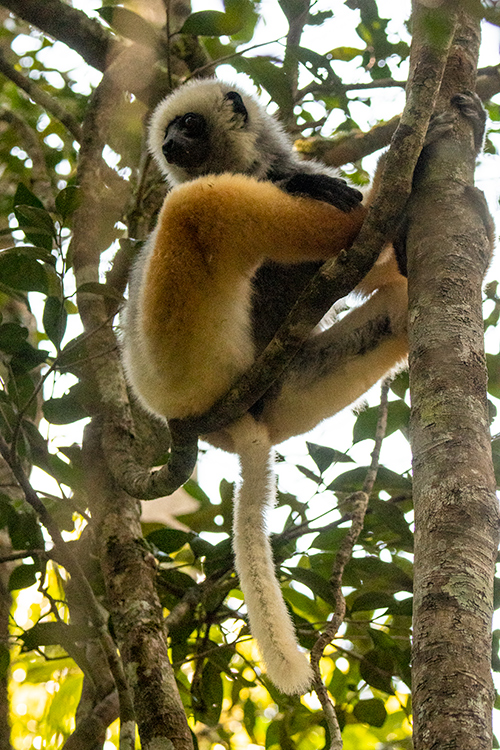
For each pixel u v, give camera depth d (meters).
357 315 6.75
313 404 6.77
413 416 4.12
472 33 5.62
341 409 6.87
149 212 8.09
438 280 4.46
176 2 8.63
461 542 3.53
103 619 6.18
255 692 9.02
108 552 6.31
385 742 8.60
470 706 3.03
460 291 4.41
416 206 4.89
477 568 3.45
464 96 5.31
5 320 8.83
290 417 6.82
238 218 5.59
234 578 6.80
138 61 8.38
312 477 7.04
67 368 6.39
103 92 8.31
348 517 6.64
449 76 5.39
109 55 8.38
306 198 5.73
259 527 5.75
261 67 7.26
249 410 6.52
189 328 5.65
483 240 4.71
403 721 8.77
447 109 5.25
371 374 6.72
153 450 7.47
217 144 7.78
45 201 8.74
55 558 6.32
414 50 4.74
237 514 5.82
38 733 9.09
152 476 5.91
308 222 5.56
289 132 8.96
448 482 3.73
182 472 5.68
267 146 7.89
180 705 5.41
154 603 6.01
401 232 5.24
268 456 6.04
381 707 7.20
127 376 6.43
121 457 6.52
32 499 6.12
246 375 5.35
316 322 4.90
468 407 3.99
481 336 4.30
